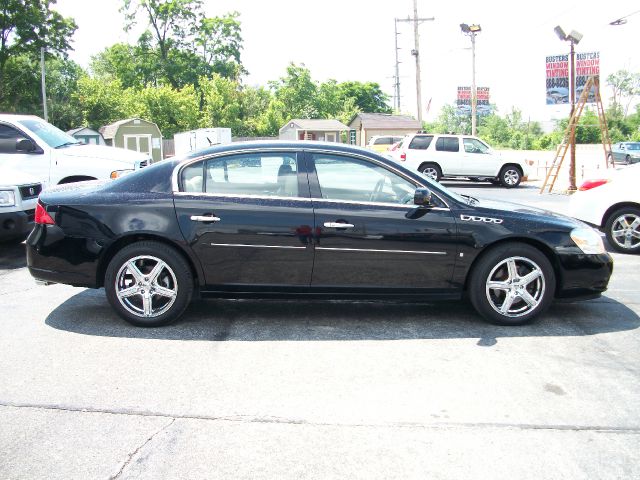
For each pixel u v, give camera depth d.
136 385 3.90
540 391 3.87
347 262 5.00
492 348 4.64
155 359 4.36
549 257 5.26
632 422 3.47
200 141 34.38
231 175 5.10
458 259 5.06
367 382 3.98
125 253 4.96
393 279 5.07
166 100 59.88
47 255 5.09
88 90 58.59
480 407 3.63
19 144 9.05
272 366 4.24
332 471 2.93
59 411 3.53
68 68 71.56
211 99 63.59
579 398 3.77
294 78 83.31
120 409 3.56
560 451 3.14
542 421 3.47
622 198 8.62
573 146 17.78
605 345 4.75
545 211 5.62
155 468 2.94
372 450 3.13
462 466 2.99
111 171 9.30
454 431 3.34
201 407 3.60
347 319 5.36
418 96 34.78
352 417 3.49
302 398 3.73
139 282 5.00
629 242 8.71
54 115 56.56
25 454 3.06
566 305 5.92
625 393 3.86
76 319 5.30
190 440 3.21
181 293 5.01
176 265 4.96
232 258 4.98
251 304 5.81
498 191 19.22
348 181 5.11
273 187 5.07
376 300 5.14
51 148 9.28
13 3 45.56
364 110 96.56
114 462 2.99
